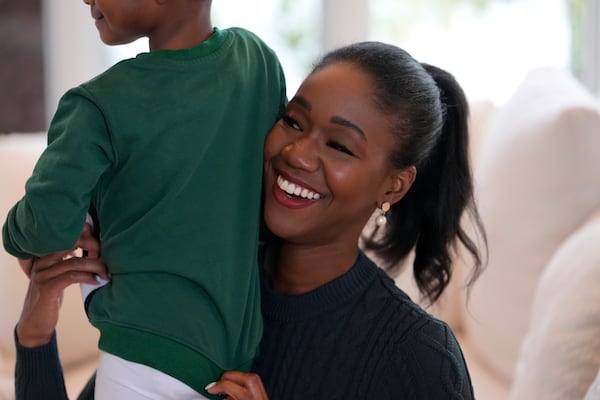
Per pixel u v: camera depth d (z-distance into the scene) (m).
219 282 1.11
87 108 1.02
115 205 1.09
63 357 2.01
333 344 1.26
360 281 1.29
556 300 1.65
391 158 1.21
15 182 1.98
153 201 1.08
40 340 1.29
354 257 1.30
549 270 1.79
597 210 1.98
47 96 3.06
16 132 3.06
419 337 1.23
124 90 1.03
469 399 1.26
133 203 1.08
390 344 1.24
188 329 1.10
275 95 1.22
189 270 1.09
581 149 1.97
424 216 1.46
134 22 1.05
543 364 1.59
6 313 1.96
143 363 1.09
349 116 1.16
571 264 1.68
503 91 3.09
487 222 2.17
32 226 1.03
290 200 1.20
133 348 1.10
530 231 2.03
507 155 2.15
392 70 1.20
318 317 1.27
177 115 1.05
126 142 1.04
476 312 2.22
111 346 1.11
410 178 1.27
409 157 1.23
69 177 1.01
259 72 1.19
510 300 2.07
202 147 1.07
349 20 3.03
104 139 1.03
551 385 1.56
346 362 1.25
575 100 2.06
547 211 2.00
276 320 1.29
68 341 2.01
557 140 1.98
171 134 1.05
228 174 1.11
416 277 1.51
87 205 1.05
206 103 1.07
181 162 1.06
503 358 2.10
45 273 1.18
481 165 2.32
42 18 3.01
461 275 2.33
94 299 1.14
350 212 1.22
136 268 1.09
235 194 1.13
